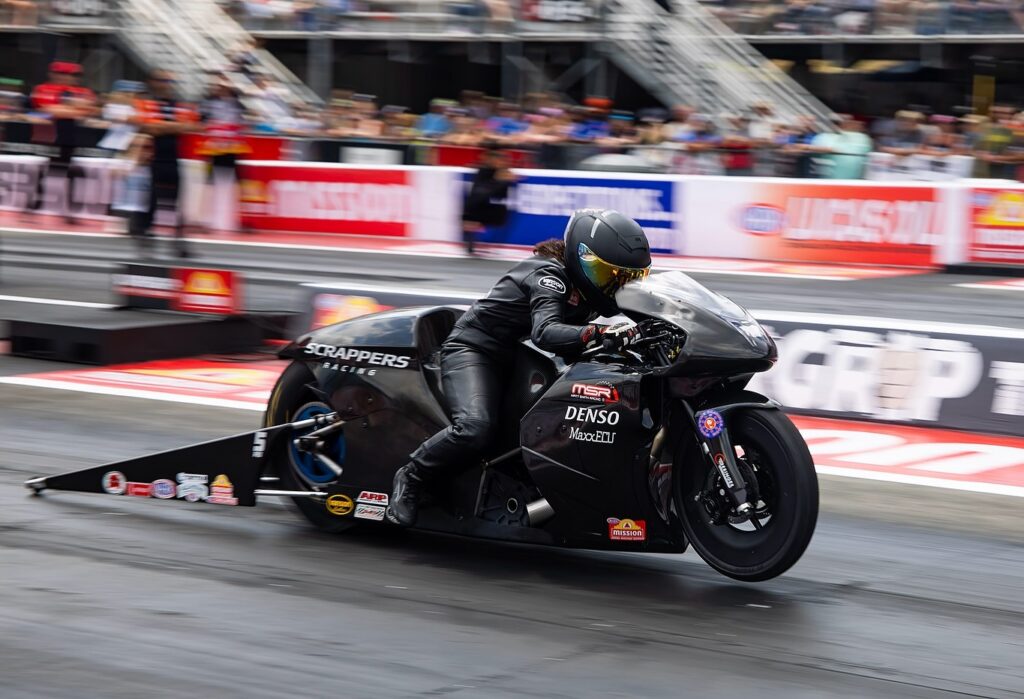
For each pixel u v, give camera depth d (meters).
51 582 6.23
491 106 28.75
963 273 20.36
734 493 5.97
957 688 5.12
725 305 6.20
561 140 26.78
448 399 6.73
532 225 23.11
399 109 31.55
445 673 5.11
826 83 30.11
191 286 14.52
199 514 7.65
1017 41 26.86
